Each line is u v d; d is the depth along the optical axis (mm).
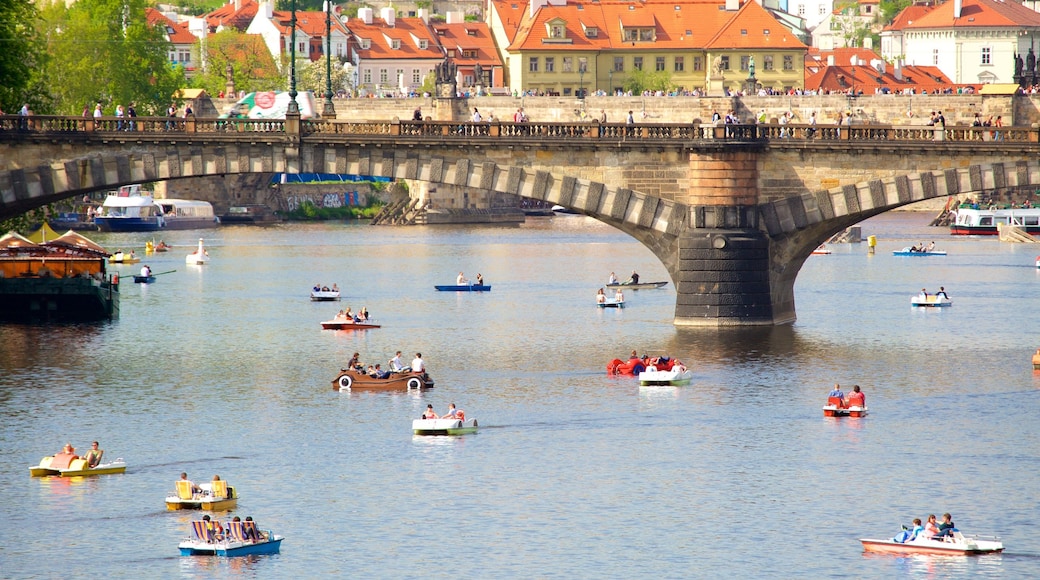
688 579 172875
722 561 178125
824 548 182250
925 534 182125
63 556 179375
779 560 178375
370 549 182000
